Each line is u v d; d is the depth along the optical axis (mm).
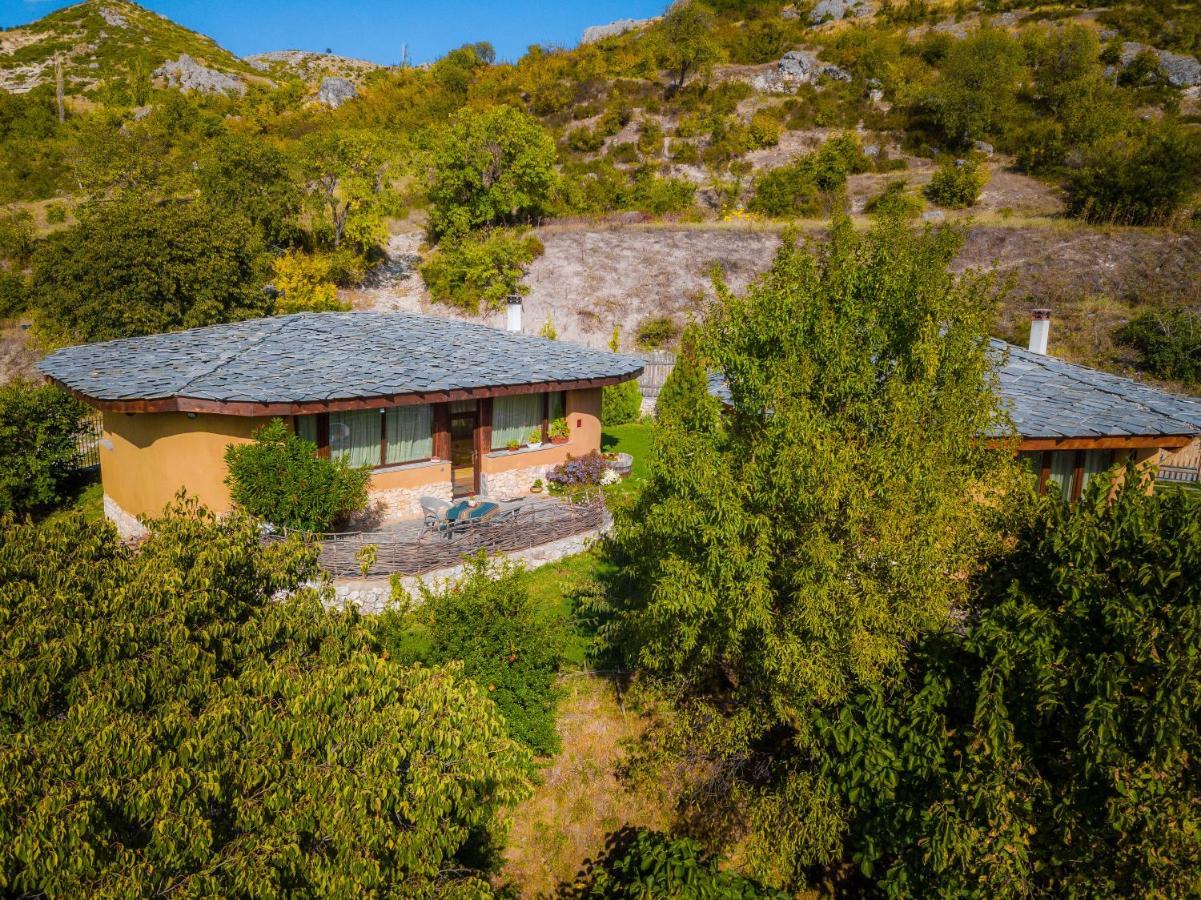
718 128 55531
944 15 72188
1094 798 7160
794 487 7867
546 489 19750
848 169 50969
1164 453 21859
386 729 6395
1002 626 7891
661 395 17734
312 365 16359
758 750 10602
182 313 27703
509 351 19578
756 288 9086
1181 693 6375
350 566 14156
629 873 9539
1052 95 54500
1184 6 63250
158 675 6023
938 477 7891
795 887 10508
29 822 4652
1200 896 6375
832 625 7969
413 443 17359
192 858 5430
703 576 8445
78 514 7594
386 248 45125
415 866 6242
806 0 80750
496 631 11188
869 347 8273
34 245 37000
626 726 11891
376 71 91750
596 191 48938
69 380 15484
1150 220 39781
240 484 13859
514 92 64750
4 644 5656
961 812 7520
